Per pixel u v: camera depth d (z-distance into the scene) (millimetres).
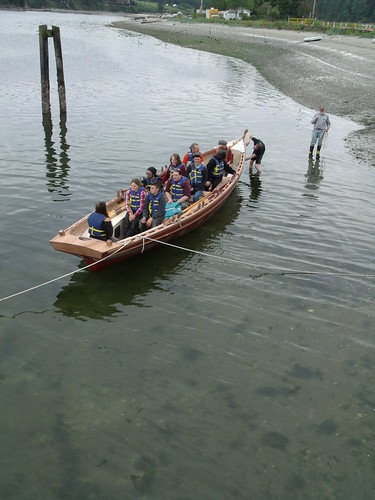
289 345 7609
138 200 10336
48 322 8000
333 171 16766
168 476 5352
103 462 5492
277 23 77875
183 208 11547
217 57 50594
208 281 9453
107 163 16047
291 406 6406
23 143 17984
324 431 6035
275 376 6938
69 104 24906
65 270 9586
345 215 12930
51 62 39969
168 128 20969
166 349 7422
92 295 8828
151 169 11000
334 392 6680
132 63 42344
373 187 15242
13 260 9789
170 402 6391
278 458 5629
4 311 8227
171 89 30797
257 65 44688
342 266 10211
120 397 6445
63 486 5207
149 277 9531
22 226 11250
